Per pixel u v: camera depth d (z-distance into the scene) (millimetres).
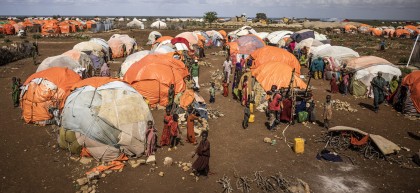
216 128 13297
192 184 9023
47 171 9547
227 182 8969
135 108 10945
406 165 10234
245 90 16125
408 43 52000
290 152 11117
